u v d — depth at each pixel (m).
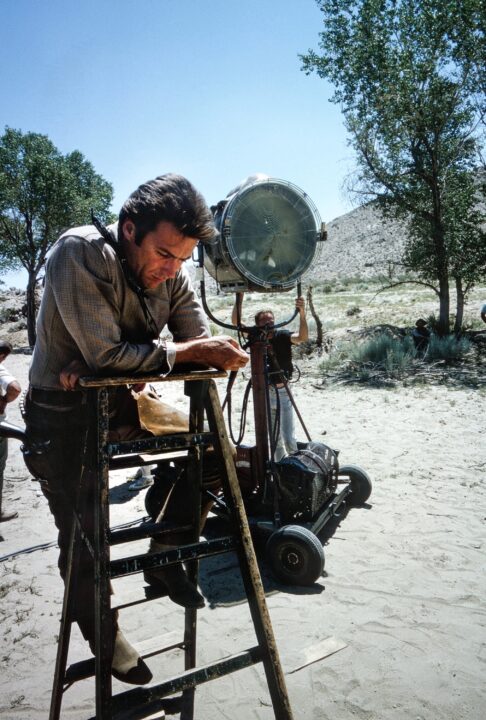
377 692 2.88
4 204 31.38
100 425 1.71
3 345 5.05
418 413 9.55
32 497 6.26
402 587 3.99
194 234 1.75
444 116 16.34
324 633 3.45
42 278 1.93
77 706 2.85
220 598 3.96
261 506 4.79
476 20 15.70
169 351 1.81
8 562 4.59
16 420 10.30
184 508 2.12
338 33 16.77
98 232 1.81
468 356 14.66
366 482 5.53
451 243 16.98
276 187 3.58
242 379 13.36
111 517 5.44
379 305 26.22
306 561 3.99
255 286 3.68
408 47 16.41
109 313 1.76
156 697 1.77
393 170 17.59
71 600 1.98
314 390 12.09
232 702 2.84
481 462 6.82
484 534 4.83
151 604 3.90
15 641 3.47
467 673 3.01
